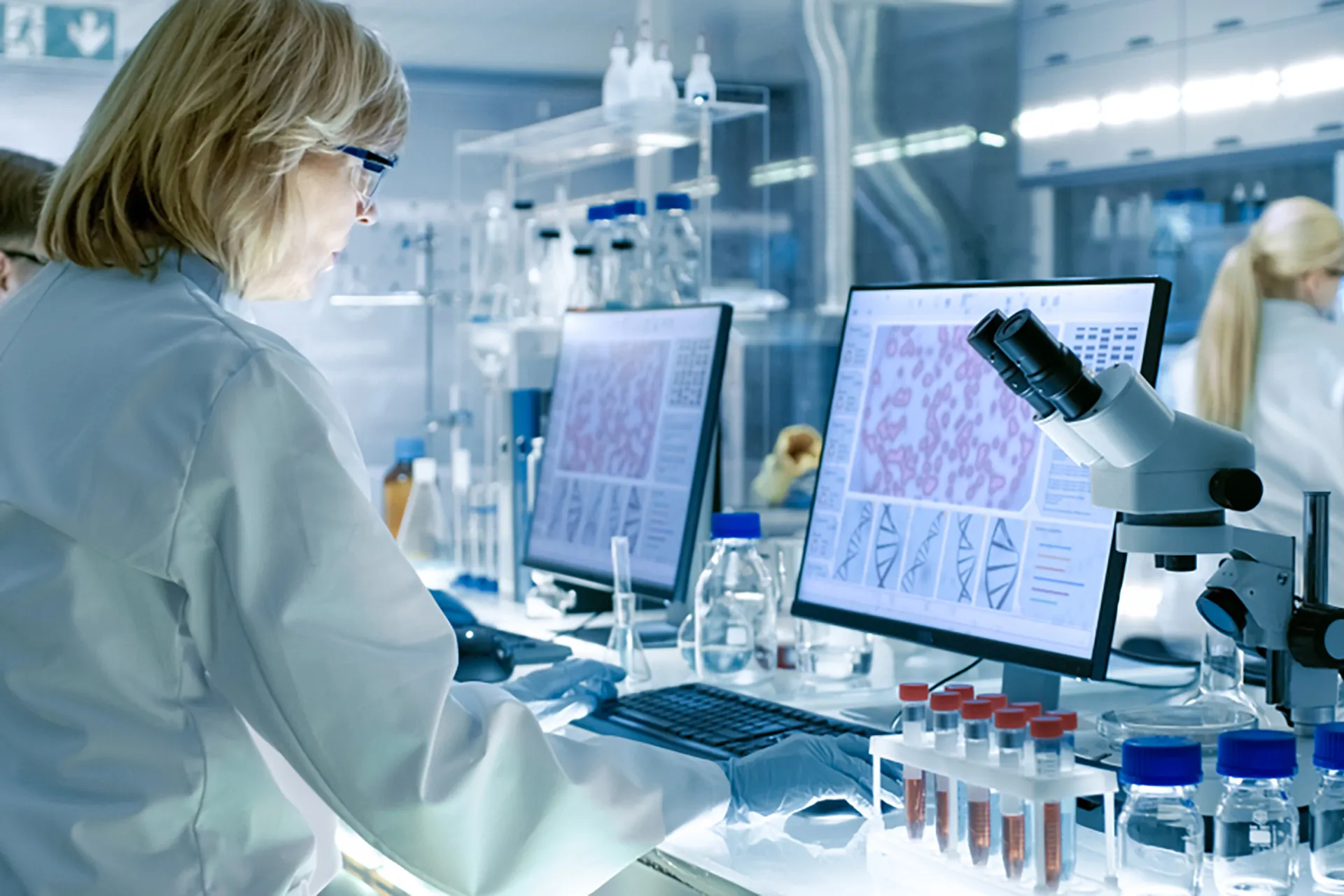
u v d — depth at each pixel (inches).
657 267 108.3
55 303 42.4
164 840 38.8
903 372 63.9
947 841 43.8
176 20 41.7
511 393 105.7
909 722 45.6
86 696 39.1
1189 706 48.3
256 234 42.8
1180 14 175.8
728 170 223.8
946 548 59.4
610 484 90.0
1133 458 42.3
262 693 38.4
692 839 48.2
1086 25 190.2
